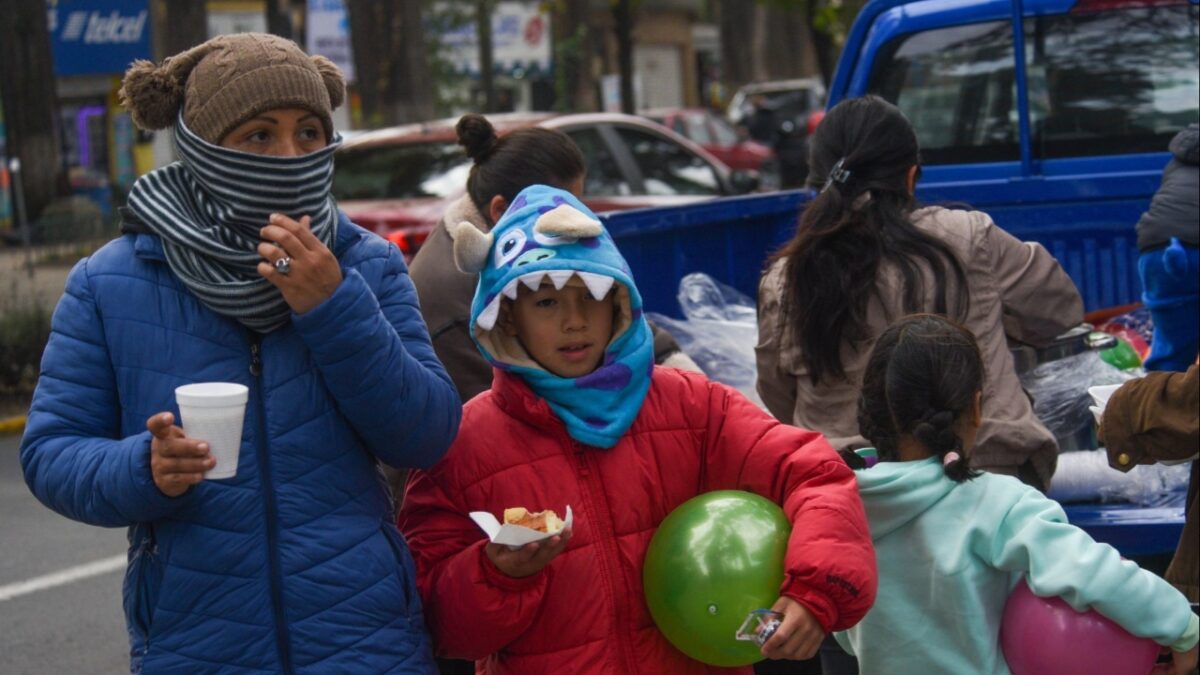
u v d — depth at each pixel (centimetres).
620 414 291
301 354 272
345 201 1005
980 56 618
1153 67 595
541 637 288
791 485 290
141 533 274
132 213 275
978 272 376
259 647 266
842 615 273
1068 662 290
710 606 276
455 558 283
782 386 390
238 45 274
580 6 3309
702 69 5391
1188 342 394
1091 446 457
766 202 620
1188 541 351
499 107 3288
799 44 3950
